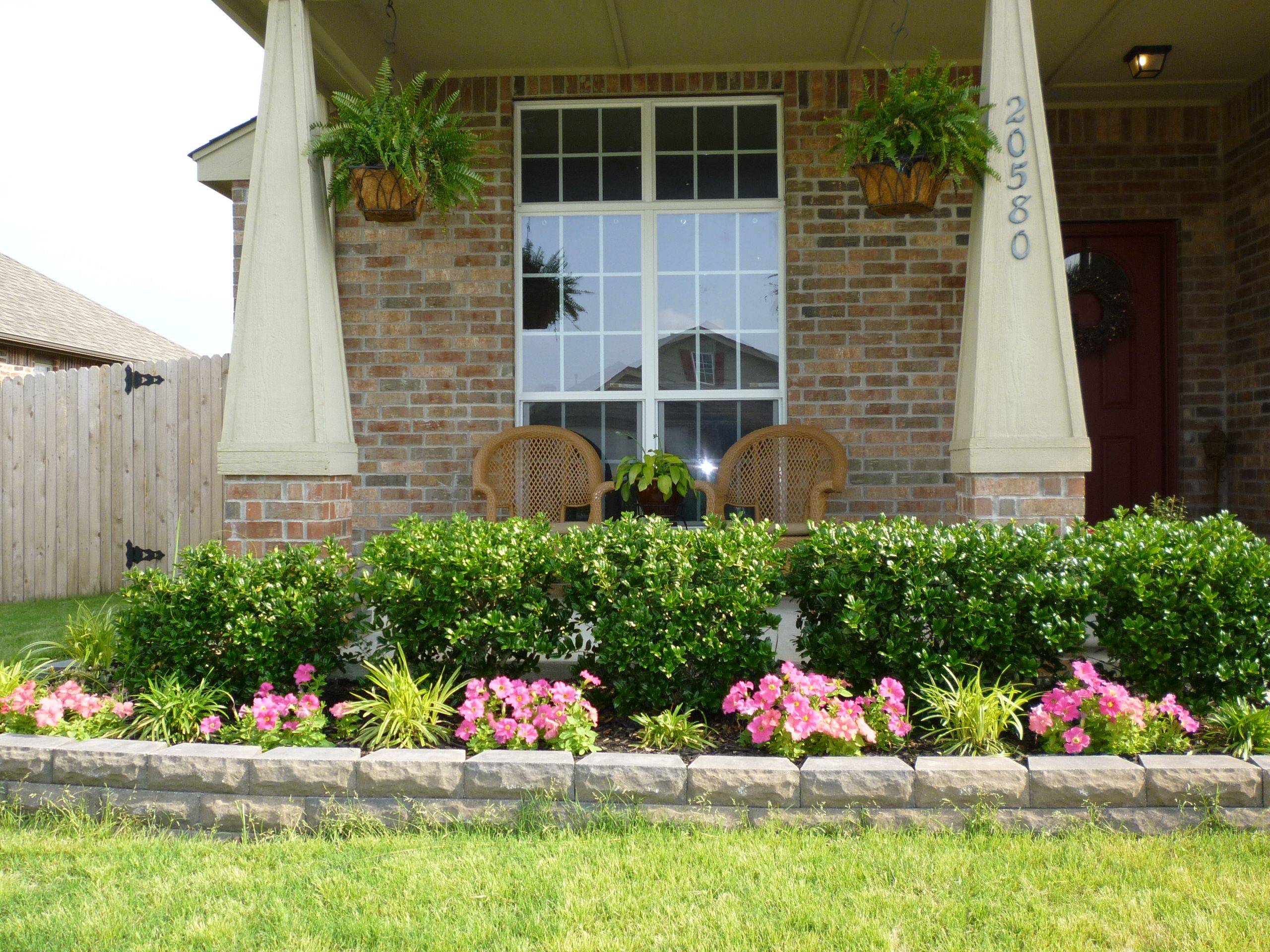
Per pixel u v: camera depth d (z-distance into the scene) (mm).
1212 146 5703
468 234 5453
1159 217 5715
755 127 5562
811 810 2488
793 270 5395
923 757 2574
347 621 3234
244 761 2578
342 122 3984
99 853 2389
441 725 2971
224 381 6551
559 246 5629
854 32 4930
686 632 2973
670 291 5602
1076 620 2855
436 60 5324
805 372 5391
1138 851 2273
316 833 2551
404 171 3729
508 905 2057
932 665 2939
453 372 5457
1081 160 5727
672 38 5039
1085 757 2551
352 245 5461
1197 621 2846
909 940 1890
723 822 2494
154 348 14305
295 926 1977
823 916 1966
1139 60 4988
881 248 5371
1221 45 4941
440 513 5445
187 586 3139
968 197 5340
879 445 5355
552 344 5621
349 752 2619
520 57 5281
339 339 4074
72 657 3732
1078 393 3645
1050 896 2061
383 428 5461
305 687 3174
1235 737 2697
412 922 1979
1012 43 3699
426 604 3100
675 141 5590
